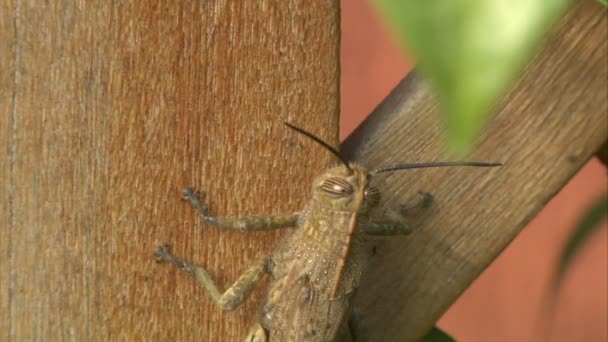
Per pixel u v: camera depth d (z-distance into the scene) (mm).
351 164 237
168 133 230
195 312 236
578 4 234
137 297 233
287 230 242
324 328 239
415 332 242
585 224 245
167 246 233
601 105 237
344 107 397
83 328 231
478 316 386
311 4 232
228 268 237
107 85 227
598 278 378
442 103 128
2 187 227
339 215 236
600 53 236
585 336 376
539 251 381
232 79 231
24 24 224
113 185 230
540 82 236
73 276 230
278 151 234
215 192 233
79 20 225
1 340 230
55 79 226
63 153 228
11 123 226
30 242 229
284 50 232
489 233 240
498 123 237
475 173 239
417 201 239
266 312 240
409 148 239
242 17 230
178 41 229
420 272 241
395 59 393
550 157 238
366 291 242
